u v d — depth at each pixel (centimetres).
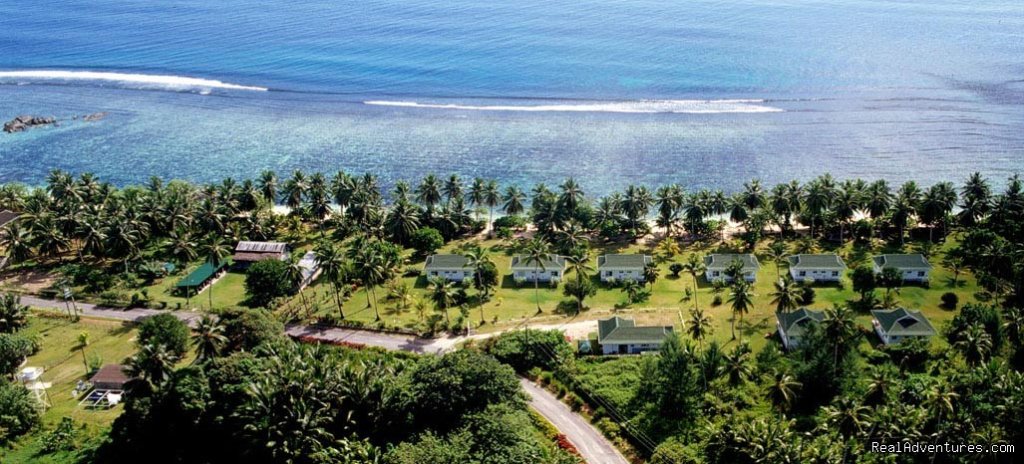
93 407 13100
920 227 19775
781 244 19275
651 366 12675
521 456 10625
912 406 11331
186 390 11712
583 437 11975
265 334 13838
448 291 15475
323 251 16138
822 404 12044
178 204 19662
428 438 10994
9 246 18338
